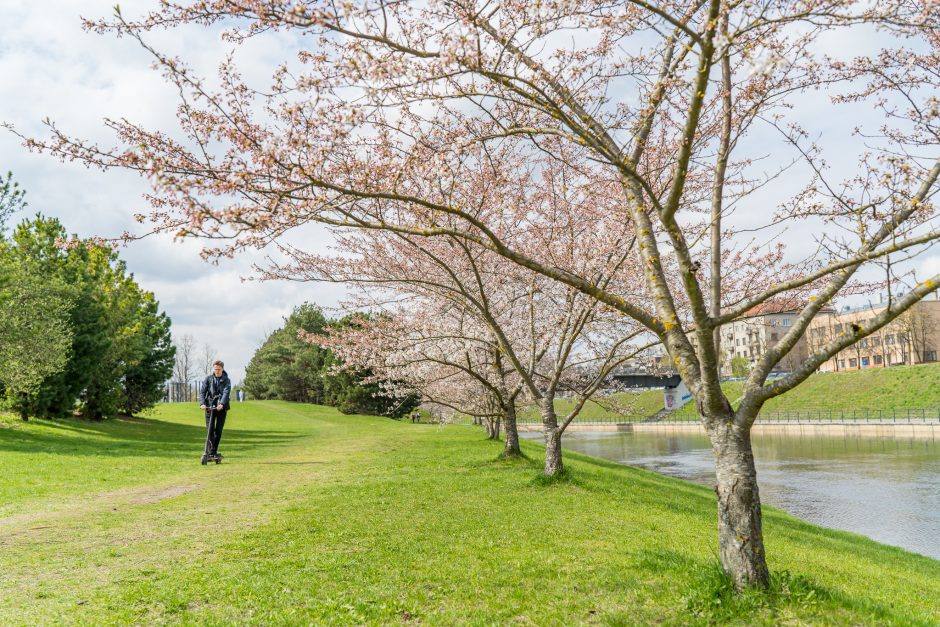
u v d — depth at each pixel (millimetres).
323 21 5277
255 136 6465
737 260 13289
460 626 5227
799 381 5984
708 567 6531
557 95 7250
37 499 10875
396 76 5391
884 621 5523
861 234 6062
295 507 10398
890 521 20672
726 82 7984
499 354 17875
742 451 6191
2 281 23656
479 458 19281
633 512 11453
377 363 18172
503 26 6434
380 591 6074
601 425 91812
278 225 5887
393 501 11258
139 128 6227
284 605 5555
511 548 7988
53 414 32406
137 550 7402
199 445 25719
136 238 6480
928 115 7473
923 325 87250
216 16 5926
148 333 44406
